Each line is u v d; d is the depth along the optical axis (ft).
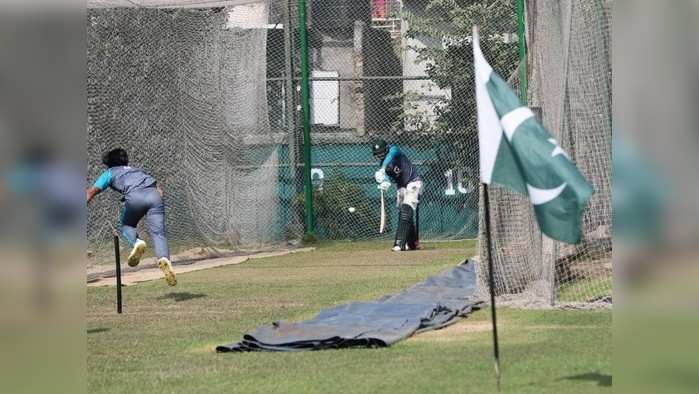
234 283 173.17
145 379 89.15
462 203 257.34
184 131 222.69
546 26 140.46
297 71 256.73
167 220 219.20
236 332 117.50
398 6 267.59
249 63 238.68
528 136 74.90
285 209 253.24
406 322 114.32
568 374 83.66
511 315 121.29
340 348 102.53
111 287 169.89
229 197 237.04
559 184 73.87
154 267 203.00
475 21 256.93
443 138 258.57
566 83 131.23
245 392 81.87
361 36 265.34
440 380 82.89
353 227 257.14
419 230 257.75
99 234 199.52
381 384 82.07
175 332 118.52
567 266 137.08
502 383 80.74
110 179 155.22
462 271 168.86
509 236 136.56
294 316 129.90
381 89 262.47
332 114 262.26
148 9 211.61
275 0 255.09
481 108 76.64
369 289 158.40
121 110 203.51
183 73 222.28
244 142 239.91
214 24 230.89
